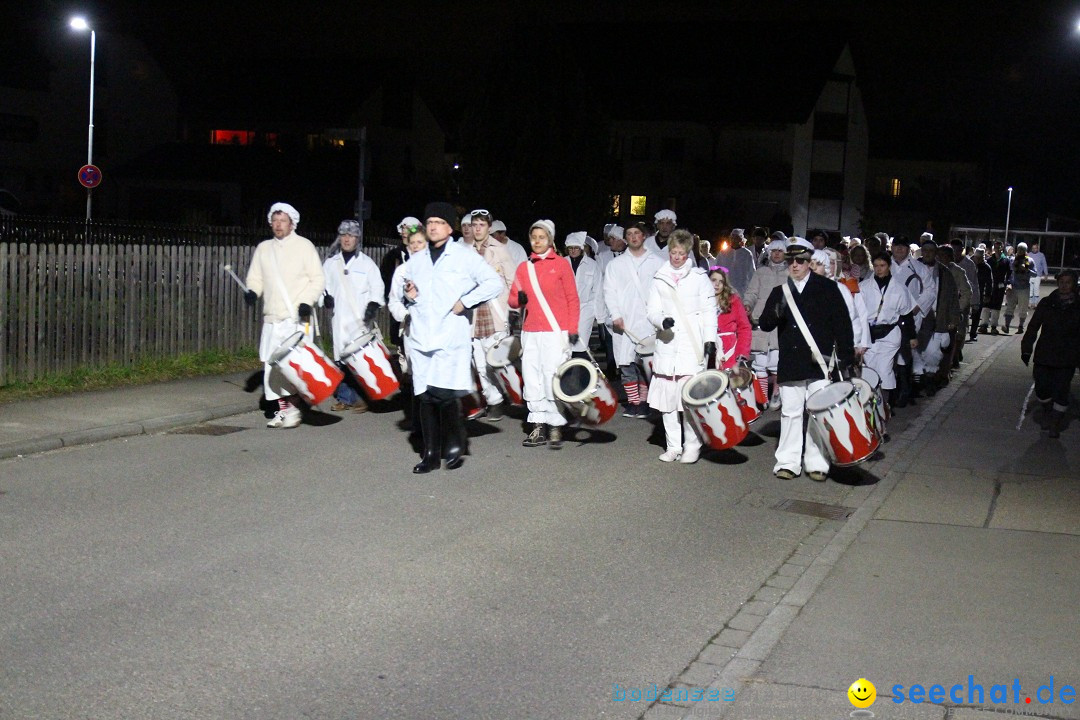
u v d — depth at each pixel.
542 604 6.06
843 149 55.34
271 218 10.67
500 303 11.41
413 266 9.10
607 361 15.13
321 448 9.98
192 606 5.82
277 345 10.65
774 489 8.98
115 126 54.22
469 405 11.08
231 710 4.64
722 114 52.88
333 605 5.92
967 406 13.98
